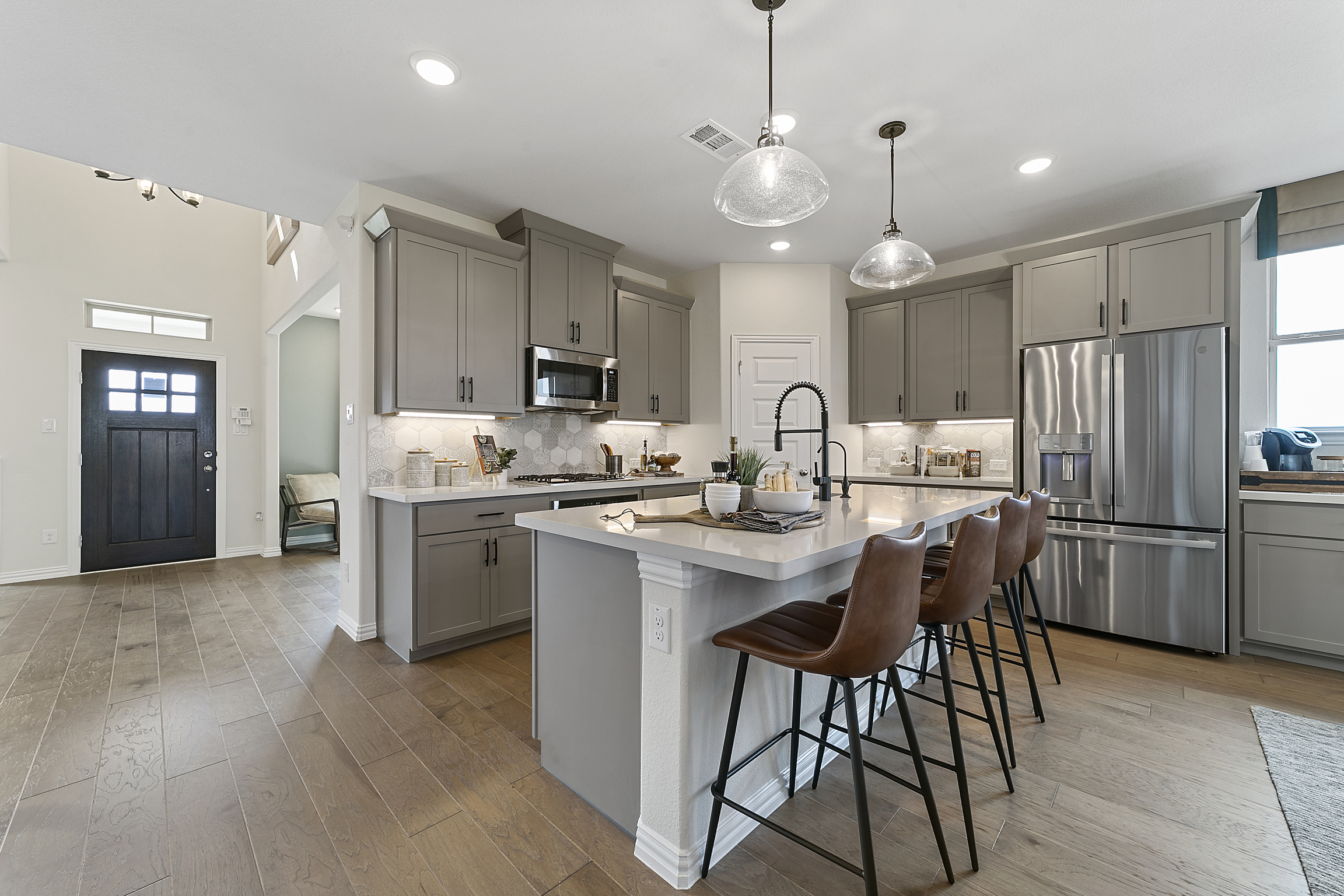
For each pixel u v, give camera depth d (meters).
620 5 1.85
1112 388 3.24
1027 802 1.73
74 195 4.70
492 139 2.68
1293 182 3.11
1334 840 1.54
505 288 3.47
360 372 3.15
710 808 1.50
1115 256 3.26
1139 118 2.49
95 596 4.07
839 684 2.08
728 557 1.25
